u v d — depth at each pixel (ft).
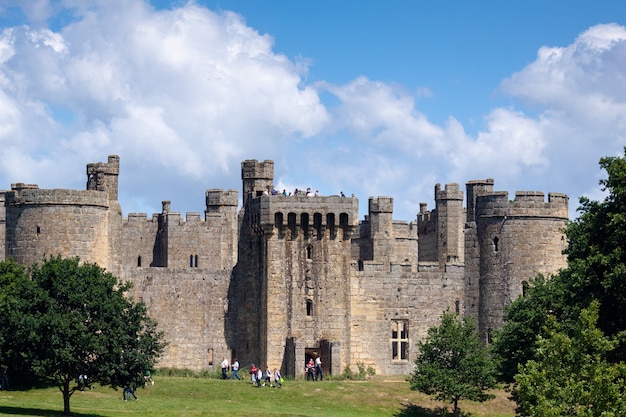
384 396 382.83
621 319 304.09
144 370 332.39
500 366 370.32
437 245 485.97
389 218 478.59
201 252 509.35
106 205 401.70
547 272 418.51
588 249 315.99
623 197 308.81
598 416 251.19
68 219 393.50
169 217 506.07
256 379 393.70
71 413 324.80
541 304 357.20
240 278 431.84
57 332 322.14
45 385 368.68
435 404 382.42
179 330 428.15
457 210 483.51
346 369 419.54
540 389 256.11
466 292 432.66
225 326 431.43
